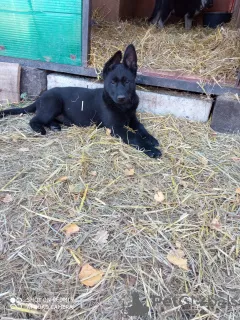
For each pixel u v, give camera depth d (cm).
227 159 82
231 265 54
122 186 71
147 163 79
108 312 47
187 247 57
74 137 89
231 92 93
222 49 107
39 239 58
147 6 175
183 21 161
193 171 77
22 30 102
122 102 85
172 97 99
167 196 69
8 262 53
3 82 109
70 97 96
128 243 57
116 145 85
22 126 95
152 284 51
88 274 51
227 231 60
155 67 102
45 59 106
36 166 76
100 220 62
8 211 63
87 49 101
